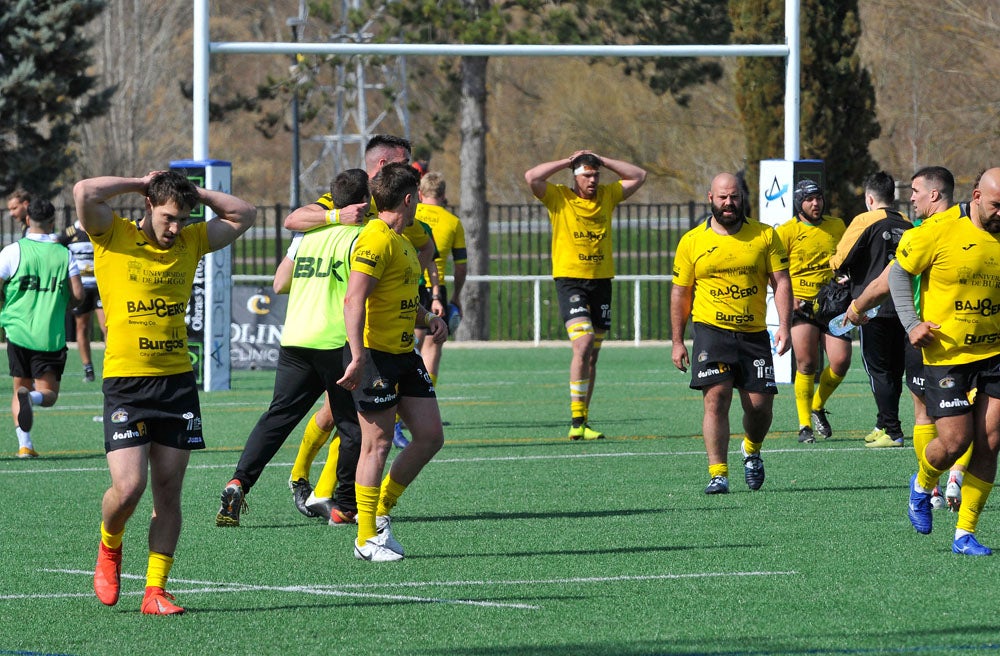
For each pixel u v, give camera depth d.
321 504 27.28
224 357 55.12
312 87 97.81
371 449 23.44
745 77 77.94
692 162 136.12
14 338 37.53
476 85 91.00
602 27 91.50
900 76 118.31
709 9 88.94
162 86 169.50
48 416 47.47
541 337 92.81
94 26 161.12
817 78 75.88
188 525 27.08
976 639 17.81
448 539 25.33
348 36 97.31
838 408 47.56
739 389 29.92
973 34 110.38
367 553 23.39
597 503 29.14
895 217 35.19
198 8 51.44
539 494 30.45
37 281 37.53
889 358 36.75
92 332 84.81
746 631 18.38
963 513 23.48
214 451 38.22
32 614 19.77
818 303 37.22
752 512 27.75
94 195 18.66
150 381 19.42
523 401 50.94
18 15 94.31
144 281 19.30
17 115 94.25
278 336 65.00
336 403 26.44
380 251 22.88
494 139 164.75
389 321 23.30
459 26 89.06
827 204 76.62
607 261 40.00
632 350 73.06
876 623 18.70
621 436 40.78
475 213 91.19
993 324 22.66
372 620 19.30
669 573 22.16
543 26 90.94
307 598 20.69
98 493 31.25
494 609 19.86
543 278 76.25
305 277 26.34
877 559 23.00
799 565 22.61
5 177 96.12
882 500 29.03
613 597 20.52
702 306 29.77
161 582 19.89
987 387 22.83
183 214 19.03
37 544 25.19
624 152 136.12
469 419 45.53
